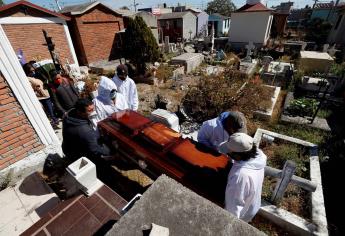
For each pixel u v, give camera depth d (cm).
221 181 212
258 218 306
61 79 466
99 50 1423
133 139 293
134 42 981
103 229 211
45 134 373
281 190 295
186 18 2669
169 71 1045
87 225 230
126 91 454
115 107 399
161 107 657
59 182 358
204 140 295
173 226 114
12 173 343
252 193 189
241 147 178
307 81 827
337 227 308
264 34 1745
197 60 1253
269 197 321
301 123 570
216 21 3188
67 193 317
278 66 1043
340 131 553
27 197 315
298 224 277
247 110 589
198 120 570
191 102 615
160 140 274
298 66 1082
